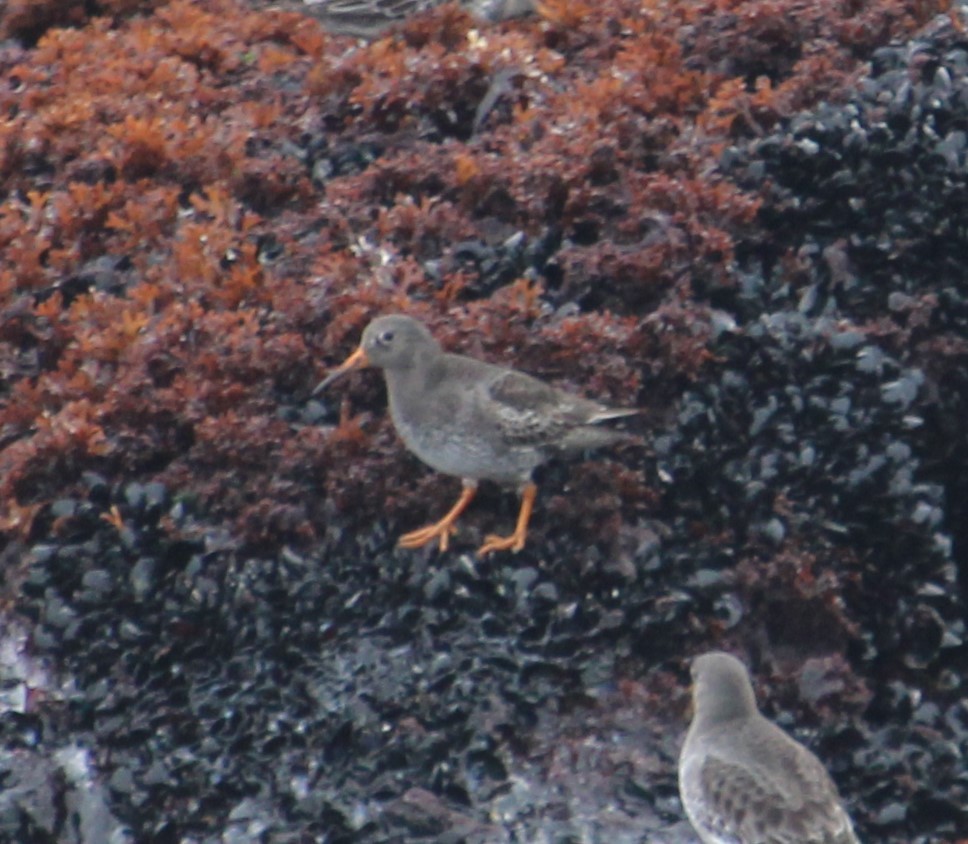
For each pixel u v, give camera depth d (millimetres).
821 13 16359
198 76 17000
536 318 13797
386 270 14156
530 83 16078
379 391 13648
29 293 14695
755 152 15070
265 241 14844
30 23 18531
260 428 13297
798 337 14031
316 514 13242
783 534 13398
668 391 13914
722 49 16391
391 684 12547
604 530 13180
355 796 12242
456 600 12836
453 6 17406
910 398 13961
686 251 14320
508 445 12547
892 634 13617
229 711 12609
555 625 12766
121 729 12688
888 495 13641
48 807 12562
